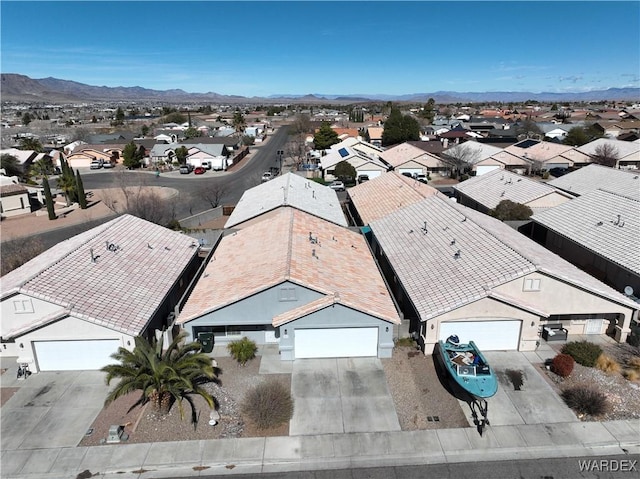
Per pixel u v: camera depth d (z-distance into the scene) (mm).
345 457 17109
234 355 23125
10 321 22219
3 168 76250
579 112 184500
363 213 43000
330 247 29844
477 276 23828
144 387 18203
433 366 22469
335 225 35469
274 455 17203
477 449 17391
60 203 60469
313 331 22703
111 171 84562
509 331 23281
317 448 17500
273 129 168625
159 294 25141
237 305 23078
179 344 23906
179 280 29172
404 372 21969
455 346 21797
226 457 17125
